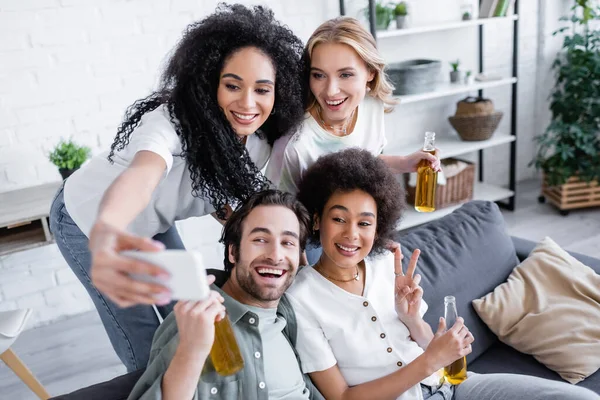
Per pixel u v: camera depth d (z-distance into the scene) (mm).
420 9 3664
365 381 1525
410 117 3850
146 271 841
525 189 4320
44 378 2596
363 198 1503
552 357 1856
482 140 3748
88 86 2865
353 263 1520
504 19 3584
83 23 2787
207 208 1682
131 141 1439
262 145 1690
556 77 4230
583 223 3734
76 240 1742
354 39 1645
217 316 1117
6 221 2432
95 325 2988
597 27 4152
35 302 2998
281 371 1395
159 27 2955
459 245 2037
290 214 1392
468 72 3617
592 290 1970
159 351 1295
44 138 2830
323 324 1502
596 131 3801
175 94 1434
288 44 1543
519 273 2072
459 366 1626
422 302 1703
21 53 2697
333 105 1719
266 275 1367
